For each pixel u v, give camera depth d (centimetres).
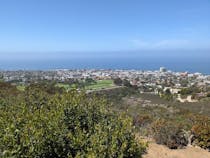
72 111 639
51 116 596
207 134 1155
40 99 820
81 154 540
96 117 655
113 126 603
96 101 691
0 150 526
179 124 1195
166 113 1795
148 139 1128
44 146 535
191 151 1104
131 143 557
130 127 586
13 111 674
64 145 553
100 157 524
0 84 1681
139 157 566
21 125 568
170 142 1109
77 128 589
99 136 559
